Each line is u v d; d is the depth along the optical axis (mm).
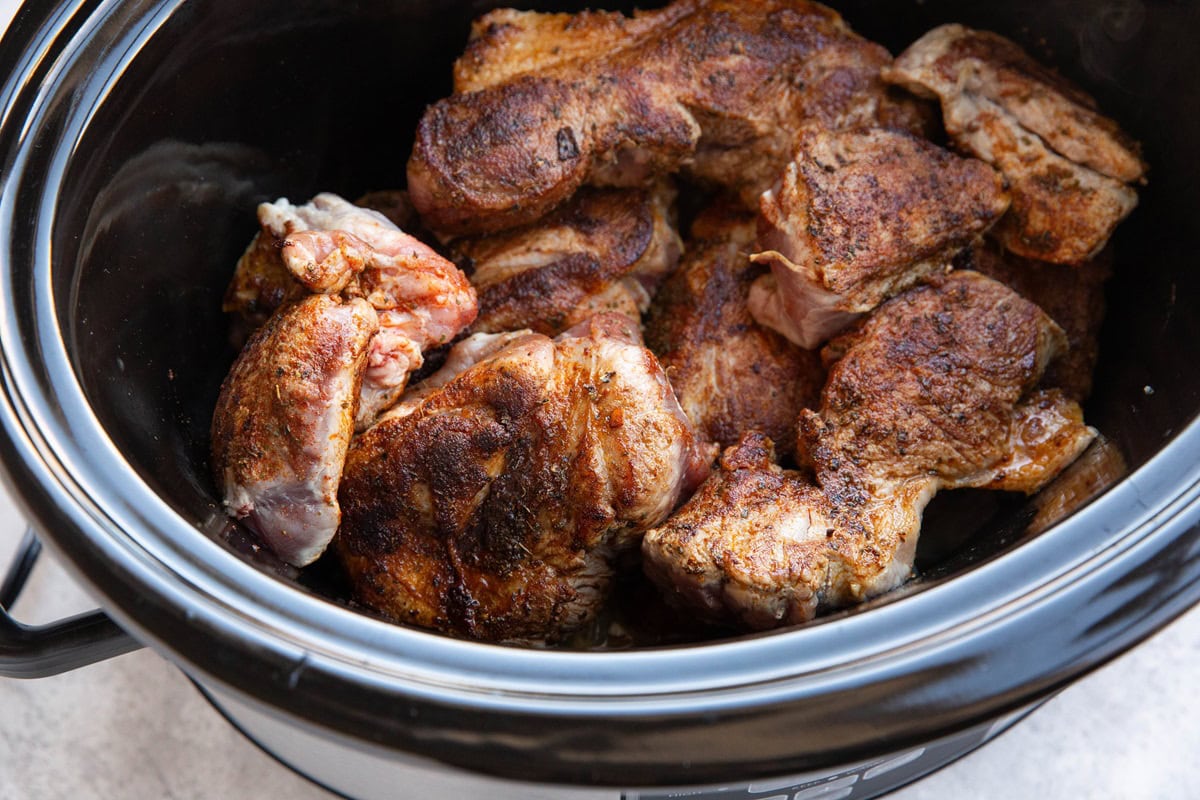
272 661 542
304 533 617
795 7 683
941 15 706
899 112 677
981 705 540
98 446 562
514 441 616
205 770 688
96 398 585
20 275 575
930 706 540
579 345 626
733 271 678
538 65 673
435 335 644
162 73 618
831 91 675
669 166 677
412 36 684
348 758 616
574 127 660
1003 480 640
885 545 615
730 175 688
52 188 587
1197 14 634
